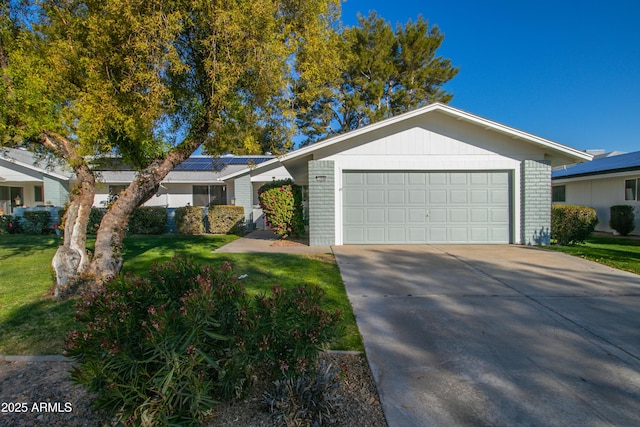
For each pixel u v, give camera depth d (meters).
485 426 2.71
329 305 5.34
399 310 5.20
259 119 7.28
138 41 5.28
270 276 6.96
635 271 7.39
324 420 2.70
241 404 2.87
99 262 5.92
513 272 7.37
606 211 16.06
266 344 2.60
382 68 23.59
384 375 3.44
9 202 19.44
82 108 5.65
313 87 7.91
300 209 12.59
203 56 6.32
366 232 11.12
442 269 7.66
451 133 10.99
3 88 5.42
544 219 10.95
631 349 3.98
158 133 6.52
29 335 4.26
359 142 10.98
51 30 6.30
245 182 17.91
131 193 6.41
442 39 25.25
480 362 3.69
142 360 2.48
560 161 11.92
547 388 3.22
